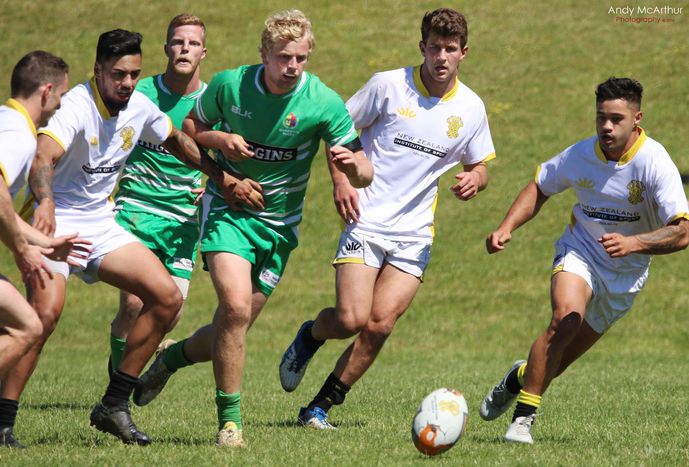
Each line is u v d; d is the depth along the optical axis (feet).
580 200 87.10
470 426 93.97
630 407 107.76
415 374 160.56
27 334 67.82
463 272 246.88
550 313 225.56
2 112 68.23
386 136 93.66
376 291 93.45
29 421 92.12
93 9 409.90
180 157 83.10
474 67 356.18
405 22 395.34
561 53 362.12
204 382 142.10
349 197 90.79
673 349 207.10
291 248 85.66
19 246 66.23
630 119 81.97
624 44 364.79
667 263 247.91
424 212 94.53
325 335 94.73
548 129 316.19
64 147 75.20
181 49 104.73
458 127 93.71
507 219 87.30
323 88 82.23
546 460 71.26
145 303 78.54
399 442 80.28
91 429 87.20
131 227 104.99
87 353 203.31
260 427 90.27
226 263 79.15
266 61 79.36
